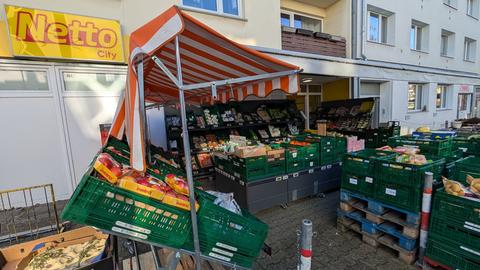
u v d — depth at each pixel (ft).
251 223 5.44
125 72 13.96
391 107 26.50
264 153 11.41
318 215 11.00
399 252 7.48
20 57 11.12
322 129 16.40
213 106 18.28
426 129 15.57
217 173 14.17
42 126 12.42
